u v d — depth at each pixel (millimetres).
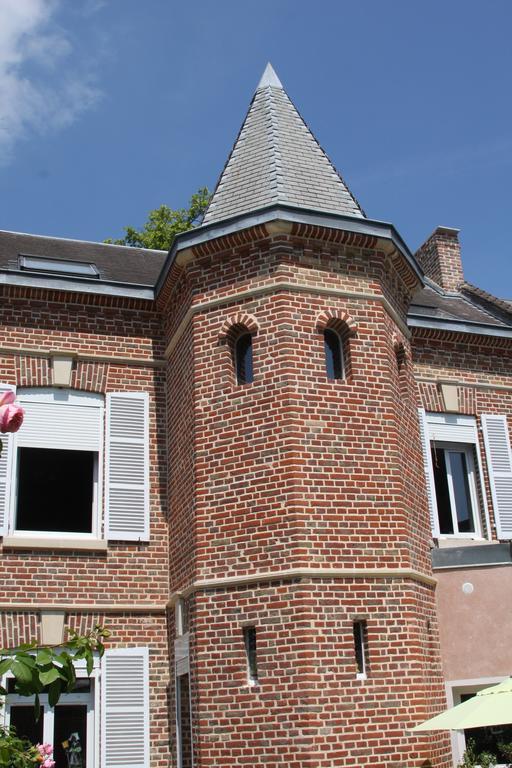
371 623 9719
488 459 14047
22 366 12156
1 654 4809
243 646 9656
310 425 10266
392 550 10141
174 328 12406
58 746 10867
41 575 11242
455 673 10922
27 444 11906
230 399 10688
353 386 10734
